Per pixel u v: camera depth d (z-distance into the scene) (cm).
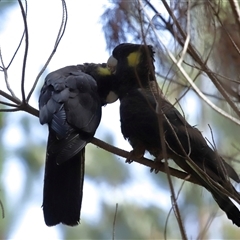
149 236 1421
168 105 1005
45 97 1002
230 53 1014
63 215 980
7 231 1382
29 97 978
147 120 1012
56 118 968
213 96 996
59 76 1032
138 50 1071
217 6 1016
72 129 969
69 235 1435
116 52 1087
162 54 1055
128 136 1033
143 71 1069
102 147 1006
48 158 986
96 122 1002
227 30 980
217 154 909
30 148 1418
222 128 1155
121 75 1080
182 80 1054
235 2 934
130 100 1045
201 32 1032
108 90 1088
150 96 1044
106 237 1430
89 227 1436
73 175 992
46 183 984
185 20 1015
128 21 1048
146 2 1022
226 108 1096
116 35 1072
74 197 986
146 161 1025
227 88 996
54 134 971
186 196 1256
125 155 1021
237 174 961
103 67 1100
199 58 930
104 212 1441
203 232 927
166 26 1023
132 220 1426
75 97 1001
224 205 900
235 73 1013
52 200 982
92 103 1017
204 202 1241
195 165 894
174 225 1429
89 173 1444
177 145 969
